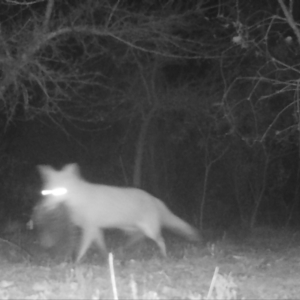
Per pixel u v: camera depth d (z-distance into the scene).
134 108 19.95
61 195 12.19
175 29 17.19
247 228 21.53
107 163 22.84
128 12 15.16
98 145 22.73
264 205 24.03
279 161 23.12
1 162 22.48
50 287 9.48
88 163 22.86
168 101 19.61
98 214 12.32
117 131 22.58
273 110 20.03
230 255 14.08
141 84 19.80
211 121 20.28
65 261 12.99
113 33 14.99
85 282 9.53
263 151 22.33
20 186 22.44
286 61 16.34
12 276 10.79
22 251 14.91
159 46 16.64
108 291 9.24
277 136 20.20
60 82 16.55
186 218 23.08
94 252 14.66
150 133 22.05
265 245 17.22
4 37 14.30
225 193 23.83
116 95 19.73
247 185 23.61
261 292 9.69
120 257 13.42
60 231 16.25
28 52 14.02
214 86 19.86
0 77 15.70
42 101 17.31
